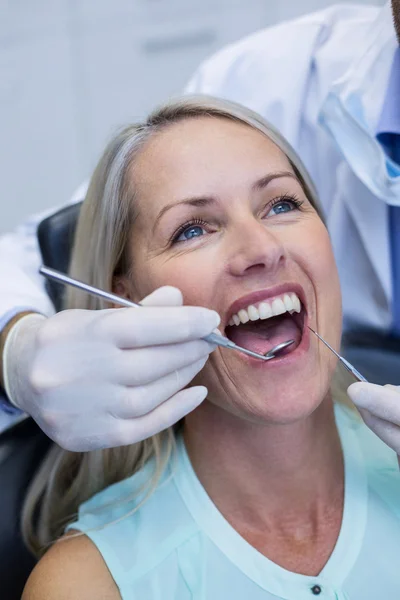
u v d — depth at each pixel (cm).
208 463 94
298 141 137
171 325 76
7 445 117
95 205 102
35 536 111
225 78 142
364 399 81
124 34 281
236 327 97
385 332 142
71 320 83
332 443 96
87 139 294
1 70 284
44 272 74
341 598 85
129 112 291
